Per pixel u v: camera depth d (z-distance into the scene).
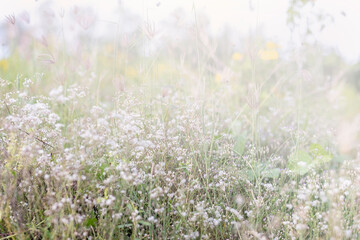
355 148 2.77
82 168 1.69
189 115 2.51
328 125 3.58
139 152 2.08
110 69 3.63
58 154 1.87
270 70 4.21
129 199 1.84
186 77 3.40
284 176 2.38
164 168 2.11
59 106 2.70
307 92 4.07
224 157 2.45
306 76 2.77
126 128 1.91
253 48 2.54
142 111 2.53
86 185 1.79
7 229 1.70
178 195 1.96
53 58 2.36
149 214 1.82
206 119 2.77
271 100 3.92
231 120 3.02
